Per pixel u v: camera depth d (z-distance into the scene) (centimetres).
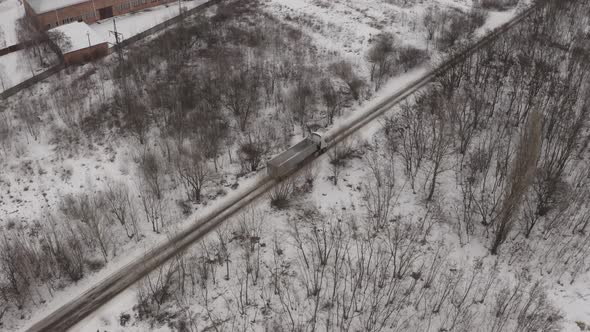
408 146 7331
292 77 9200
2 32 11781
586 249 5716
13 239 5947
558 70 9194
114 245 5834
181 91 8644
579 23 10850
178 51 10275
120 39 11162
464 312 4941
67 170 7162
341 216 6222
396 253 5594
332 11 12175
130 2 12500
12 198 6738
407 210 6338
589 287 5288
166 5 13062
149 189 6594
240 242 5847
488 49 9331
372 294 5181
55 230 6003
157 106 8425
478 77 8819
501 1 12431
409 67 9662
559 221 6022
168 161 7106
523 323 4834
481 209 6131
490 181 6675
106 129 8012
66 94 8856
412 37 10850
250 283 5347
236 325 4919
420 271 5391
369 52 9975
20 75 10012
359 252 5669
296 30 11081
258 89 8900
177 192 6644
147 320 5006
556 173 6325
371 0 12706
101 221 6066
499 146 6844
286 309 5069
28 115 8381
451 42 10425
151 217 6203
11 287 5291
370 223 6103
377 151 7369
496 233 5691
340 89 8969
